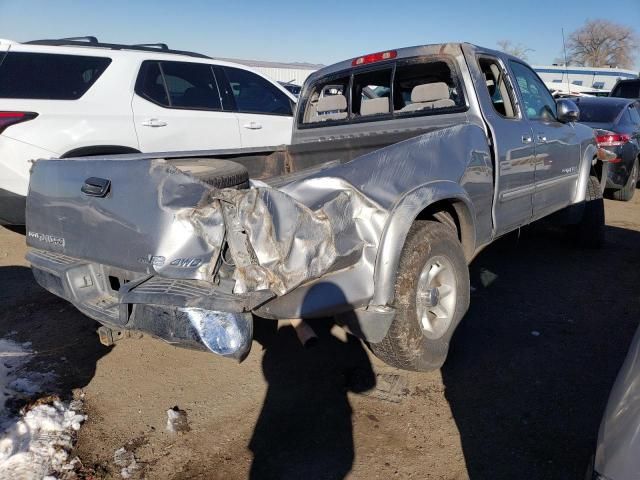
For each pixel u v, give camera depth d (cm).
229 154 411
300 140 511
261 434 278
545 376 326
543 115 476
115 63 564
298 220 239
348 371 335
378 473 248
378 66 443
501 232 407
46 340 380
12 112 487
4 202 494
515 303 438
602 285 479
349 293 262
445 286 328
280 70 2538
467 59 386
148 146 578
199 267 233
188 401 308
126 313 246
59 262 292
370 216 269
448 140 335
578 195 538
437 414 290
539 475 244
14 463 251
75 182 281
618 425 149
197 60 638
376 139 407
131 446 270
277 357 354
